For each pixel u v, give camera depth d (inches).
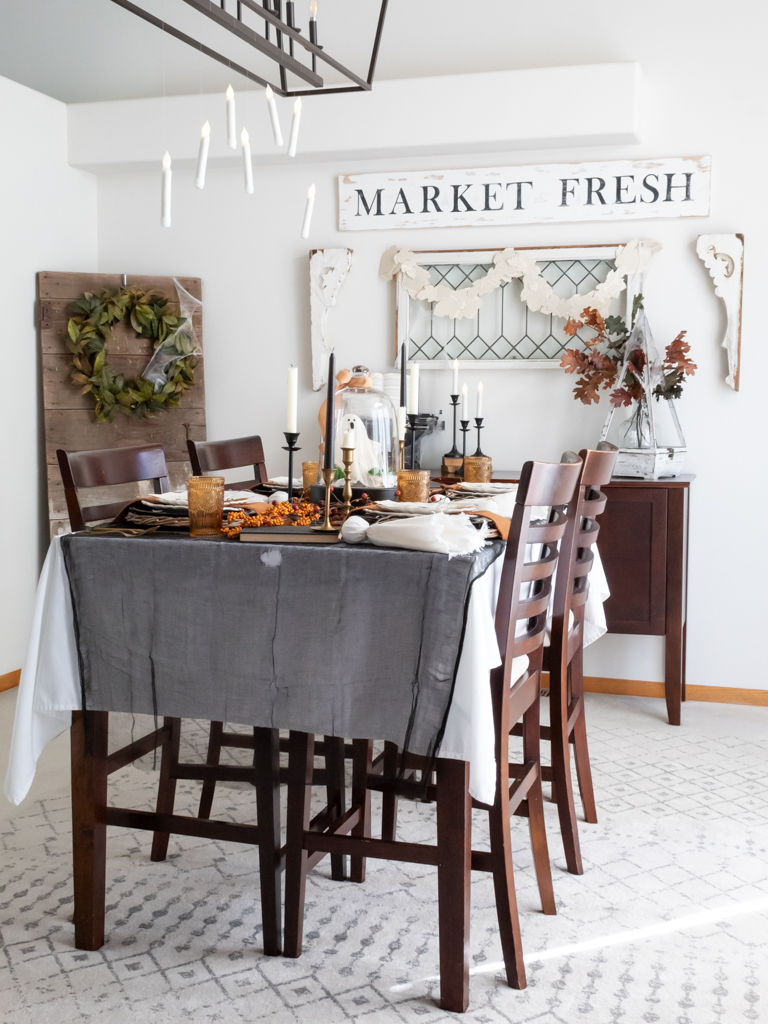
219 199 164.7
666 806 106.3
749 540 146.3
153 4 164.7
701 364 145.9
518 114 143.5
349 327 159.8
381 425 94.0
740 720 139.5
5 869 90.0
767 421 144.3
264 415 166.6
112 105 160.9
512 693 72.4
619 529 136.2
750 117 141.6
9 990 70.4
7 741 126.2
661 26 144.2
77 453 90.3
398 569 64.6
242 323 165.8
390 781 82.5
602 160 147.8
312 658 67.2
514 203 151.0
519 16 150.6
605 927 79.8
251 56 161.6
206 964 74.0
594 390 143.9
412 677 64.6
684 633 144.8
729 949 76.2
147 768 89.4
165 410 165.6
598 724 137.3
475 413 156.7
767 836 98.1
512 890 70.6
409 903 84.1
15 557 156.5
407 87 147.3
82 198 167.9
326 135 151.1
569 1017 67.1
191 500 72.8
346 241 159.2
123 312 161.8
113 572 71.3
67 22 167.6
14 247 153.4
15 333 154.9
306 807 74.2
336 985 71.1
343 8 156.9
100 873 76.0
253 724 69.2
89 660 72.5
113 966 73.7
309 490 91.6
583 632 103.9
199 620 69.6
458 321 156.0
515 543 67.8
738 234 141.4
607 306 147.9
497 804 69.5
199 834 74.9
